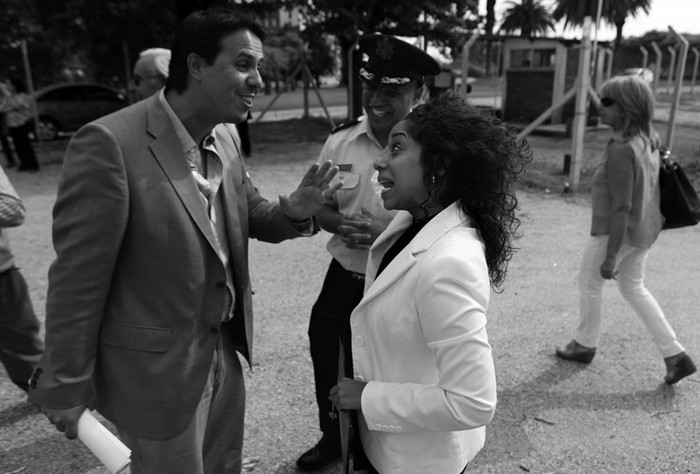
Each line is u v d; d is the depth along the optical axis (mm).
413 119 1441
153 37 13859
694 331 4004
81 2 13797
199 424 1811
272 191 8828
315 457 2635
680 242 6148
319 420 2773
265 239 2123
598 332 3514
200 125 1651
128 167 1501
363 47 2258
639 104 2920
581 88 8227
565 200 8148
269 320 4297
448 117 1387
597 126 16578
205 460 2105
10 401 3246
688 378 3385
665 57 36375
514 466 2643
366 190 2348
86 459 2738
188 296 1619
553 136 15180
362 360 1547
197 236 1613
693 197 3096
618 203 2975
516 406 3121
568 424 2955
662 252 5820
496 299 4609
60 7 15398
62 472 2645
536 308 4434
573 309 4414
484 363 1304
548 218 7168
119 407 1669
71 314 1502
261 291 4891
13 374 3049
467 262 1320
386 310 1442
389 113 2260
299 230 2006
